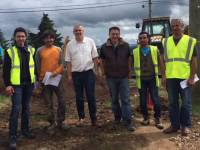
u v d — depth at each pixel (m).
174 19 3.53
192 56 3.52
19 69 3.37
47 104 3.66
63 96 3.68
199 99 4.39
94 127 3.79
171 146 3.41
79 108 3.85
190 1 4.40
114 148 3.37
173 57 3.52
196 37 4.36
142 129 3.71
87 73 3.70
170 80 3.54
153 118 4.03
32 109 4.60
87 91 3.72
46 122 4.01
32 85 3.48
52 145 3.43
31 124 3.94
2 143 3.49
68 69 3.72
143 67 3.73
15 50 3.38
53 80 3.61
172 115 3.59
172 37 3.56
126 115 3.65
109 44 3.68
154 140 3.48
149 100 4.24
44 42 3.65
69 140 3.51
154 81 3.72
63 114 3.69
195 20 4.35
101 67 3.75
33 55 3.48
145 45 3.73
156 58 3.73
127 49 3.68
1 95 5.37
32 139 3.54
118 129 3.71
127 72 3.68
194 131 3.66
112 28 3.66
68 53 3.71
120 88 3.69
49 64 3.62
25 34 3.42
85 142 3.46
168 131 3.60
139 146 3.40
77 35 3.66
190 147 3.40
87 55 3.68
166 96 4.82
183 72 3.50
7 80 3.35
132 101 4.77
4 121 4.11
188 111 3.54
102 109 4.48
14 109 3.36
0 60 5.48
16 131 3.38
